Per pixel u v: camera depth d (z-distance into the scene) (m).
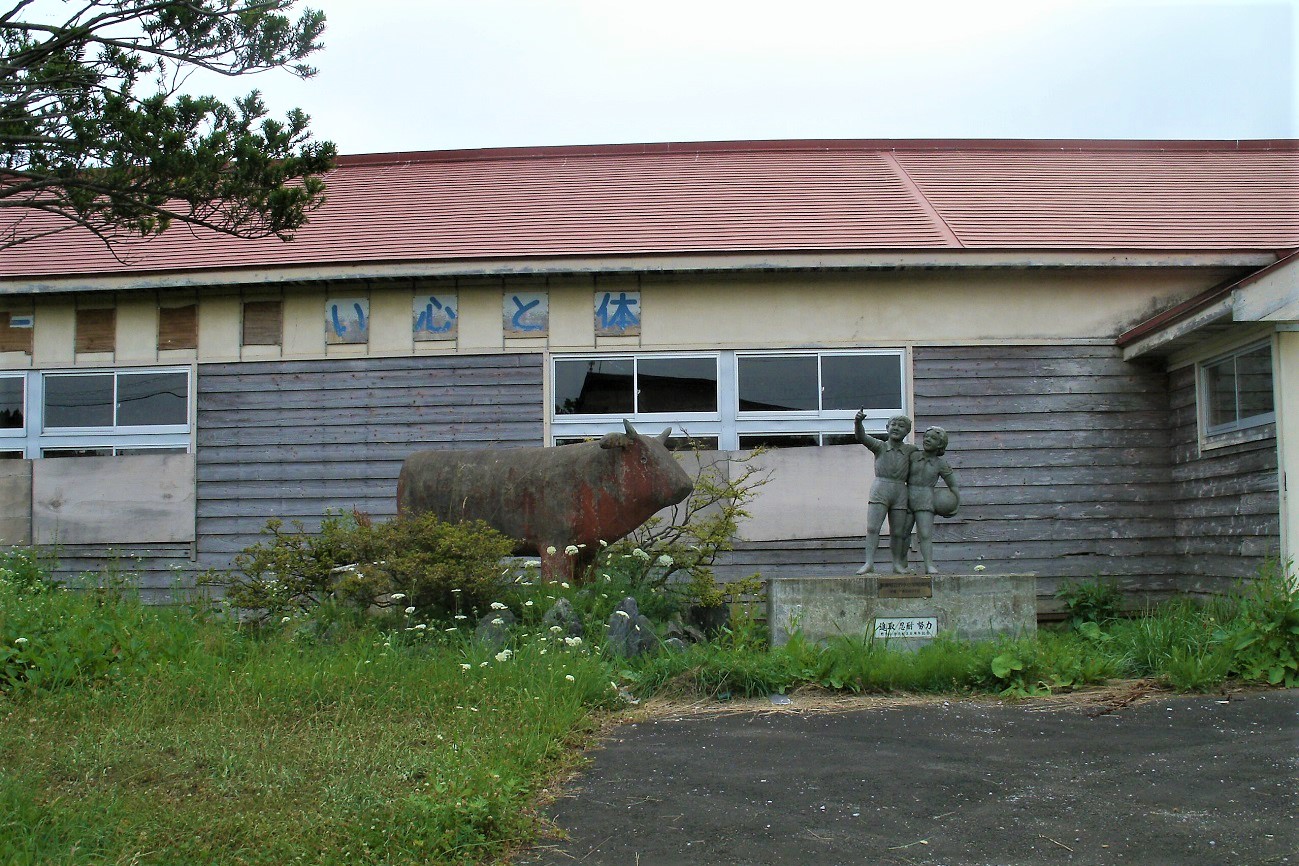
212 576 9.19
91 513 11.30
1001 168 14.19
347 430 11.10
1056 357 10.89
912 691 6.82
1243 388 9.60
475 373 11.04
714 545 8.95
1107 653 7.59
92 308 11.54
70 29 5.97
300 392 11.19
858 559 10.59
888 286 10.95
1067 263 10.55
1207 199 12.64
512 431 10.95
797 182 13.62
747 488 9.89
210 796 4.43
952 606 7.69
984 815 4.45
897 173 13.94
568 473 8.45
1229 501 9.73
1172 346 10.25
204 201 6.32
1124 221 11.76
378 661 6.53
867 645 7.24
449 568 7.46
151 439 11.38
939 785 4.85
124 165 6.09
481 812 4.22
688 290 11.02
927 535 7.89
